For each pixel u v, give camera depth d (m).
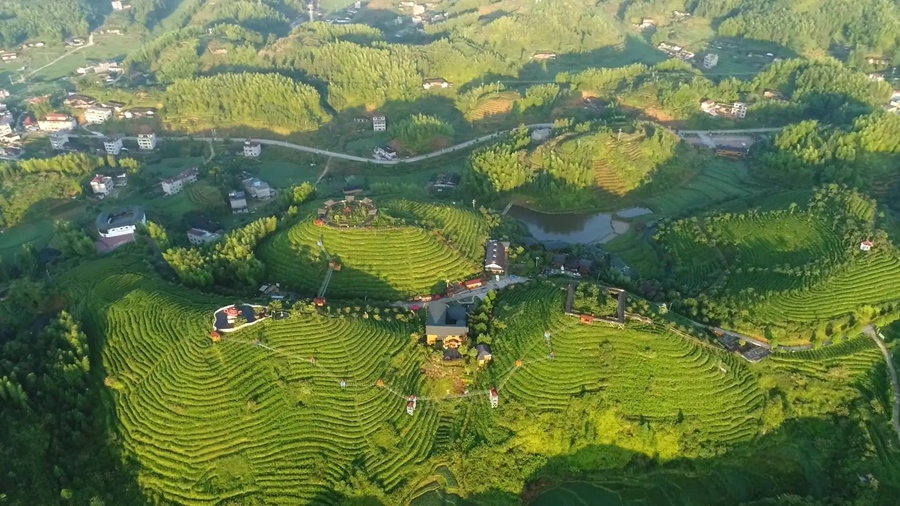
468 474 94.38
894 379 106.00
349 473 91.75
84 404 98.19
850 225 133.50
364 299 122.50
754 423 99.00
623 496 93.50
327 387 100.62
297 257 131.12
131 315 111.75
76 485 88.44
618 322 108.38
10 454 88.75
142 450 92.25
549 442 98.00
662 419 98.62
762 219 145.25
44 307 122.50
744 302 118.19
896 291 119.00
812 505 88.19
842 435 99.31
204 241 154.50
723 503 91.81
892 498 90.62
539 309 113.75
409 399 101.25
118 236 155.38
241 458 91.25
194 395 97.06
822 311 115.62
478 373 105.69
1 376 98.19
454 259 131.50
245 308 111.06
